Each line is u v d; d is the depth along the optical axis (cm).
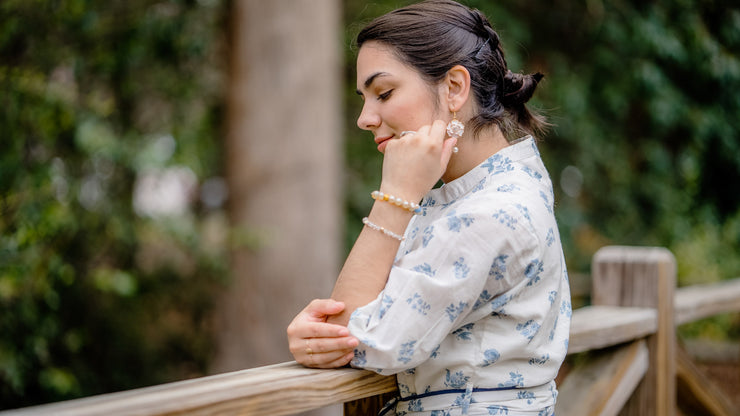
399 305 116
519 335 124
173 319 520
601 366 216
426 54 130
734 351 609
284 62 414
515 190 127
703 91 639
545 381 128
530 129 150
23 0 397
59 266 383
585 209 654
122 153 411
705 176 673
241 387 106
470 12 138
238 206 424
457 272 117
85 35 431
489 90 136
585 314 213
